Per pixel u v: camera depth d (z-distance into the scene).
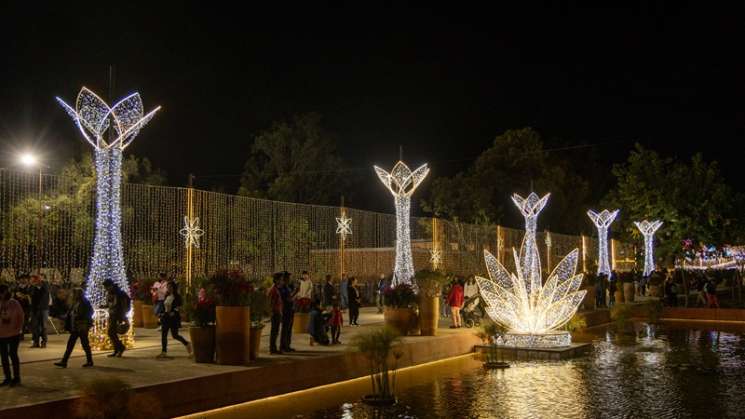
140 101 16.06
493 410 11.95
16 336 10.82
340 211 27.73
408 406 12.23
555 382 14.80
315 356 14.36
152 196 21.61
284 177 42.03
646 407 12.28
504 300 20.88
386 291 19.25
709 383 14.75
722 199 38.09
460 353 19.09
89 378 11.43
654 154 40.31
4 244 20.23
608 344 22.28
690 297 40.59
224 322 13.09
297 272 25.88
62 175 23.47
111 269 15.49
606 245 41.00
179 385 11.16
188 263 21.05
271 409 11.86
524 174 46.94
